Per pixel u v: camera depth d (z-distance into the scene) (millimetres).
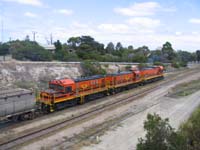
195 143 17469
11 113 30484
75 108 40344
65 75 60344
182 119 35656
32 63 57188
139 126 31953
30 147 24719
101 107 40625
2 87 44375
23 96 31875
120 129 30656
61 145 25422
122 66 87500
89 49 101500
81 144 25797
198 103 46312
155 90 58062
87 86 44625
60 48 103500
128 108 41125
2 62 52094
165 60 138125
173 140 17281
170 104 44875
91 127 31094
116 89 54219
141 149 17656
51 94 36656
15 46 89625
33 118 33812
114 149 24891
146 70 66812
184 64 124062
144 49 156375
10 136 27281
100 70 69062
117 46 161750
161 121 17844
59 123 31688
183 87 63062
